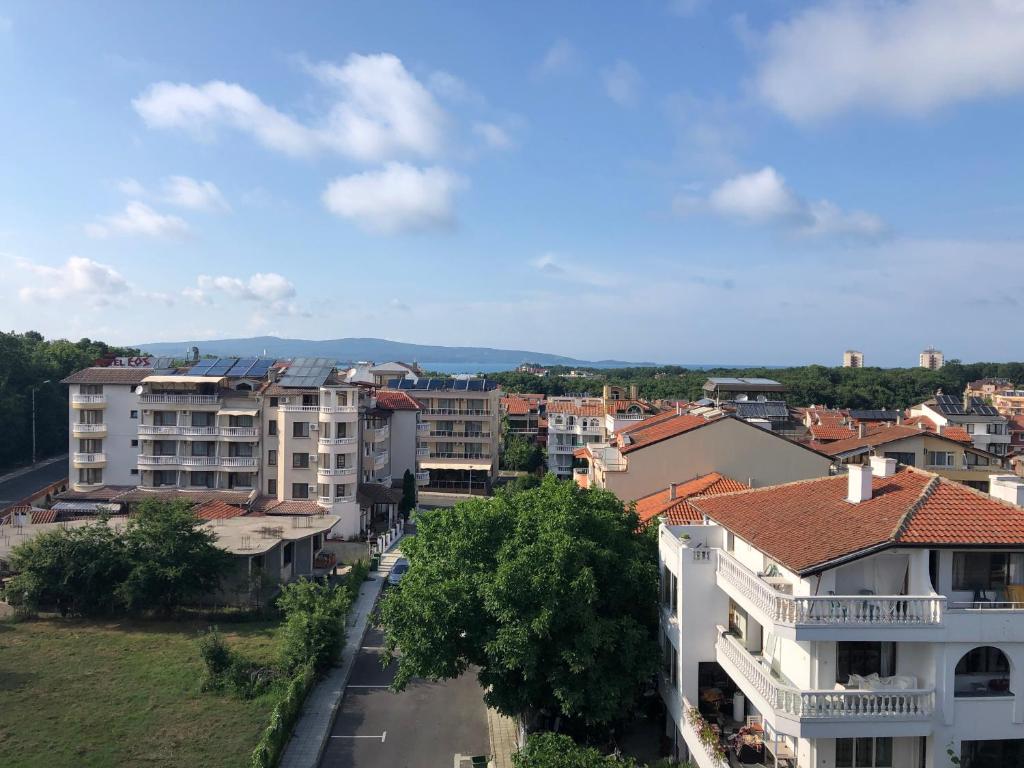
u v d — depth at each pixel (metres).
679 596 29.61
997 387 179.75
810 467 49.84
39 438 109.50
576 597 28.06
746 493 33.25
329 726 34.62
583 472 76.81
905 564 23.83
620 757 29.38
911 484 26.94
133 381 77.62
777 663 26.55
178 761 30.44
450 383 108.75
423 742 33.72
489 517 32.91
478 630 29.73
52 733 32.41
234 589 50.12
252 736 32.78
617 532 32.94
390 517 80.38
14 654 41.50
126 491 73.56
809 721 22.30
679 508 38.78
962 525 23.58
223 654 38.91
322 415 70.25
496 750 33.03
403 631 30.92
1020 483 26.44
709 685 29.64
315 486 71.06
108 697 36.31
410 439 89.00
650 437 54.69
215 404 73.31
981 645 22.64
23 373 106.56
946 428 68.12
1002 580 23.94
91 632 45.47
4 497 85.56
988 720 22.80
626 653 28.84
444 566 31.78
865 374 191.25
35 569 46.84
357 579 54.62
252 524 58.94
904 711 22.58
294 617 41.09
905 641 22.80
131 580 45.97
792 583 25.75
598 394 190.25
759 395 126.00
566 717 31.62
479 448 104.50
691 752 27.27
